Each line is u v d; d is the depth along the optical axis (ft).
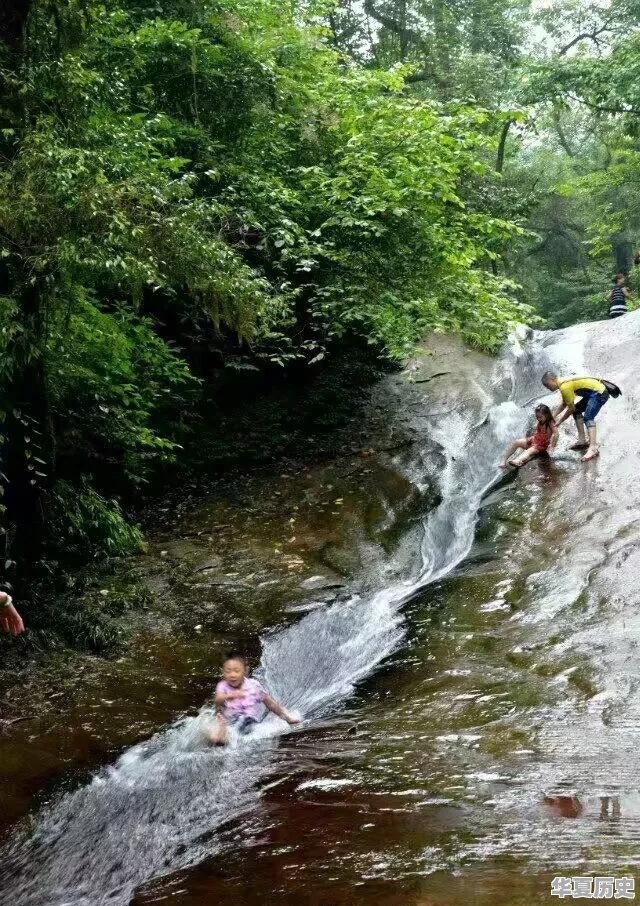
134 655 20.62
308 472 33.88
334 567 26.20
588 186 97.60
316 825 11.82
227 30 37.09
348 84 37.68
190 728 16.97
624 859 9.46
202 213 23.13
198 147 34.65
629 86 63.31
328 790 13.24
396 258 34.83
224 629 22.08
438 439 35.86
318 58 39.86
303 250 33.17
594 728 15.14
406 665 19.94
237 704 17.74
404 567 26.68
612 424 34.37
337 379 39.17
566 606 21.43
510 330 40.34
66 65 21.70
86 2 23.50
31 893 11.64
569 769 13.21
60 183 19.52
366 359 40.78
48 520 24.58
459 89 75.82
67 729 16.84
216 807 13.25
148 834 12.68
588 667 17.93
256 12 37.93
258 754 15.71
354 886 9.49
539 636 20.06
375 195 33.45
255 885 10.02
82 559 25.22
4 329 20.26
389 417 37.91
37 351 21.45
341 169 36.52
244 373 36.91
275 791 13.53
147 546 27.32
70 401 28.09
